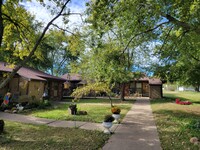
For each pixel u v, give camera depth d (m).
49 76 22.09
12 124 8.48
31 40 8.50
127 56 9.20
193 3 6.48
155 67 14.51
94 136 6.83
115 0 6.20
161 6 6.41
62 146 5.66
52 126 8.38
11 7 7.52
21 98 15.76
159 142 6.27
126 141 6.36
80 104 18.59
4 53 12.77
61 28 8.05
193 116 11.61
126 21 7.51
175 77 15.48
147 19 7.16
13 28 8.26
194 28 6.54
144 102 21.61
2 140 6.05
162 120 10.25
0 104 14.14
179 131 7.77
